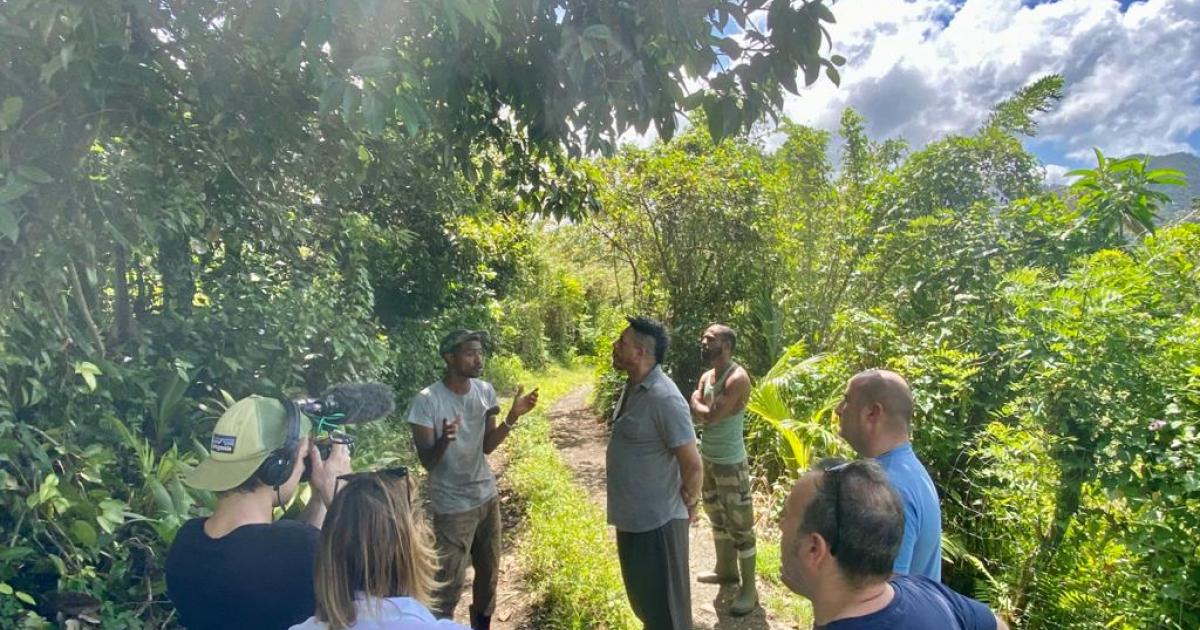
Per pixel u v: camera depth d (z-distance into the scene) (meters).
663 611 3.31
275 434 1.91
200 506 2.97
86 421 2.93
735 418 4.41
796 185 9.79
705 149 10.44
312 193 4.96
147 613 2.69
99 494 2.63
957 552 4.47
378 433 5.35
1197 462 3.20
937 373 5.17
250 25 2.52
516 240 13.07
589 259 12.50
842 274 8.88
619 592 4.29
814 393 6.96
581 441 9.84
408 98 2.42
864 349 6.60
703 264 9.99
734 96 2.84
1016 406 4.32
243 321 4.16
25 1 2.01
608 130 3.11
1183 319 3.77
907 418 2.31
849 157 9.93
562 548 4.79
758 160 10.09
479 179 6.26
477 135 3.99
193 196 3.52
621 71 2.75
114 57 2.56
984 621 1.65
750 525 4.46
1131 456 3.41
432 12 2.36
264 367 4.25
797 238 9.42
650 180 9.91
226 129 3.31
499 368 13.47
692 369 9.84
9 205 2.37
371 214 7.79
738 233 9.67
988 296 5.63
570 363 18.30
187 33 2.86
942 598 1.65
